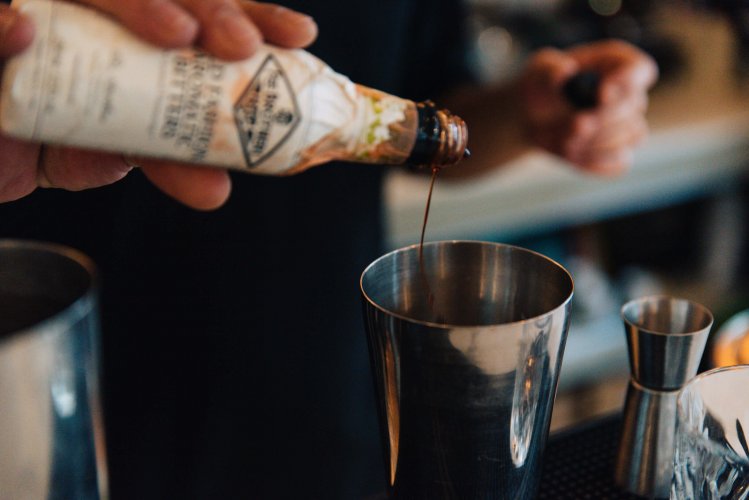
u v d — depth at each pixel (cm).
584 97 117
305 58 61
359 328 112
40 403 50
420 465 57
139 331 102
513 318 63
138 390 104
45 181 69
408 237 165
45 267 56
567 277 58
